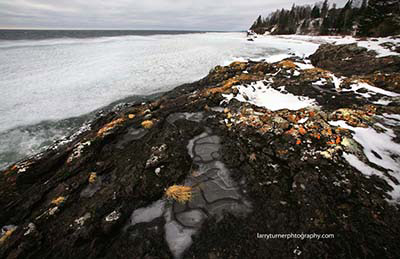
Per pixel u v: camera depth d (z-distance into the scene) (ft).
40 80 59.31
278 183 14.83
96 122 33.53
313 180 13.92
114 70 70.59
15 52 96.58
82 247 11.73
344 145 15.80
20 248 11.87
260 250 10.82
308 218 11.82
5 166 26.68
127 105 42.98
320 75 36.22
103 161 19.77
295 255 10.32
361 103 26.00
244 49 95.14
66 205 15.10
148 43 142.82
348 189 12.76
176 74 66.44
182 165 17.61
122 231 12.53
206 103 29.73
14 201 17.06
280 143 18.08
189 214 13.37
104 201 14.28
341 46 49.65
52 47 117.60
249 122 21.66
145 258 10.82
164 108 30.71
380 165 14.25
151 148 19.81
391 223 10.80
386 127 18.49
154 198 14.76
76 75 64.85
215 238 11.72
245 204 13.80
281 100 29.37
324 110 24.40
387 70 36.22
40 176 20.30
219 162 18.10
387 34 74.23
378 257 9.64
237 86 33.42
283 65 45.62
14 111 41.55
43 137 33.35
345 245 10.22
